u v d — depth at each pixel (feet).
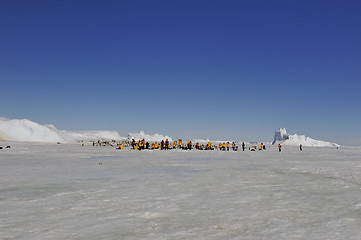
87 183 37.29
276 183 37.47
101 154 116.47
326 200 26.27
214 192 30.53
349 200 26.23
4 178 41.93
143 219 19.81
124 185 35.58
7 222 19.01
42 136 371.15
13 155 101.14
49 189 32.45
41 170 53.47
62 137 414.21
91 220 19.52
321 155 127.13
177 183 37.42
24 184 36.22
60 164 67.36
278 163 74.64
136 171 53.01
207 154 129.08
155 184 36.55
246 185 35.70
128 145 278.05
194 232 16.83
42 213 21.50
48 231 17.03
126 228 17.67
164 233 16.63
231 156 113.60
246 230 17.19
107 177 43.73
